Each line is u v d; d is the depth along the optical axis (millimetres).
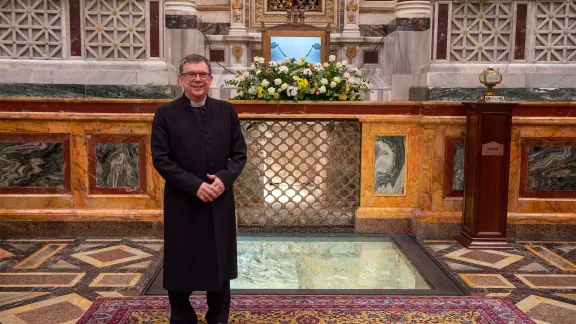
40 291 3635
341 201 5449
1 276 3932
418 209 5223
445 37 5457
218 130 2752
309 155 5383
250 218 5449
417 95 5898
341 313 3303
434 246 4848
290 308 3375
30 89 5234
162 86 5332
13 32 5207
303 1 8602
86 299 3506
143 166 5113
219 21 8609
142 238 5051
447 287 3785
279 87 5230
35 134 5031
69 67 5285
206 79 2678
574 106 4992
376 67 8445
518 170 5102
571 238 5121
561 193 5137
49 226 5082
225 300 2896
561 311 3367
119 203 5137
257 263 4438
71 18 5270
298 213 5578
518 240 5074
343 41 8367
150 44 5379
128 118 4992
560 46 5418
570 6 5359
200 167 2689
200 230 2680
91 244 4820
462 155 5105
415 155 5246
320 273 4207
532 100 5402
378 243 5008
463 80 5418
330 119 5242
